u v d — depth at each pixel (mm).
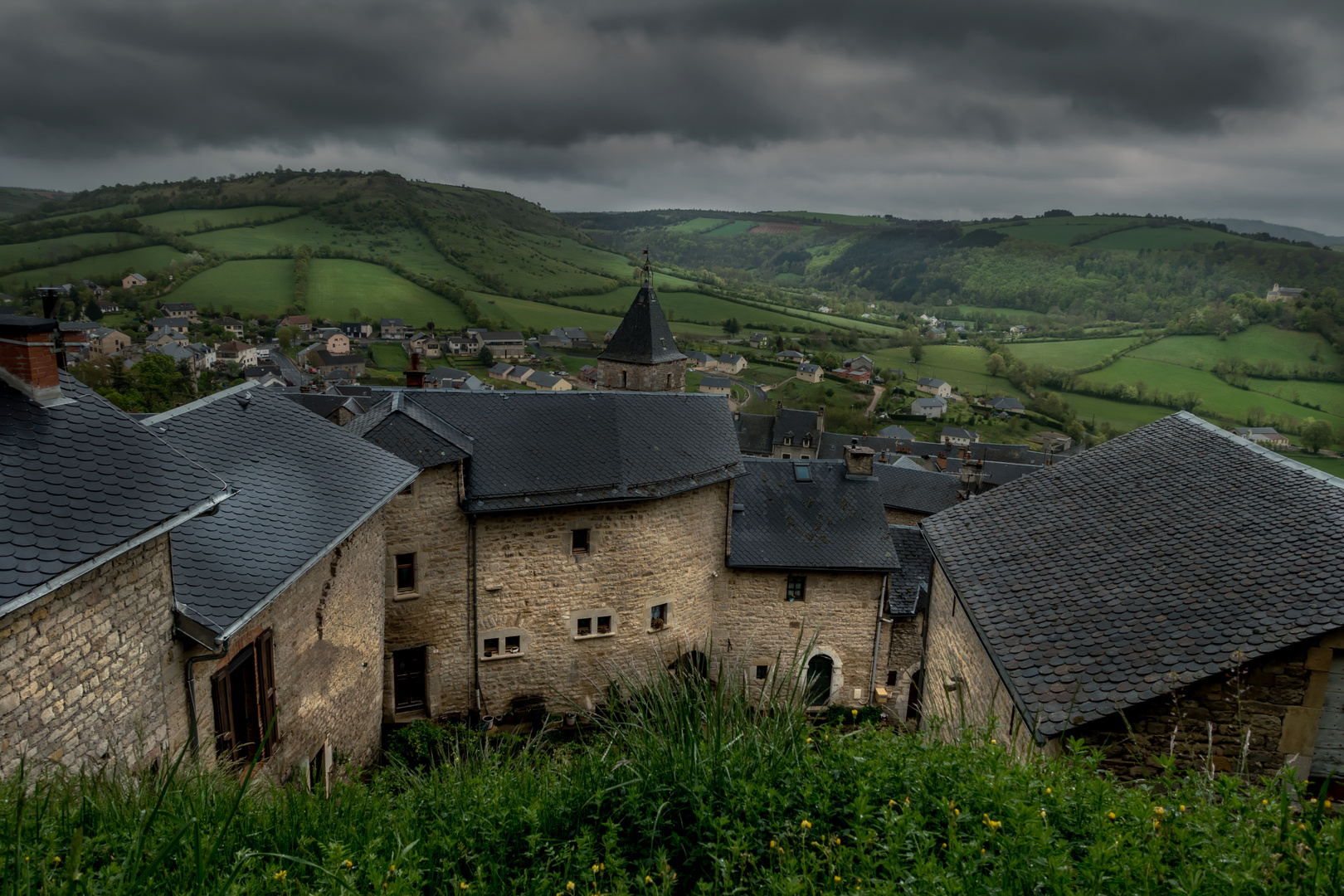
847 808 5012
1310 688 8047
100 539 7613
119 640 8344
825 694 25516
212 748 9812
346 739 14492
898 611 25141
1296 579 8742
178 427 12820
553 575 21203
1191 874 3859
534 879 4664
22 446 7930
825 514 26391
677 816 5320
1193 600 9094
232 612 9852
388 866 4402
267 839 4879
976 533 12539
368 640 15461
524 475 20719
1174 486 11562
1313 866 3916
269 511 12258
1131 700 8133
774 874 4410
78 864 3666
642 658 22859
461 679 20594
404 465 16484
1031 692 8633
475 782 5902
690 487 22516
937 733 8680
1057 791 5043
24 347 8305
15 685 6969
